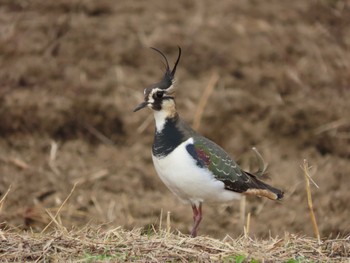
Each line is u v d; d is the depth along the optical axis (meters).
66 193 17.16
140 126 18.86
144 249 10.67
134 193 17.39
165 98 12.17
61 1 20.78
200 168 11.95
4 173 17.66
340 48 21.09
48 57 19.94
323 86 20.12
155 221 15.91
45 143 18.67
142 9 20.92
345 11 21.86
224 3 21.31
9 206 16.67
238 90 19.56
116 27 20.44
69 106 19.09
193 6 21.17
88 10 20.78
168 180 12.18
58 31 20.36
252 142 18.89
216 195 12.21
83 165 18.12
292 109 19.38
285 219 16.47
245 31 20.66
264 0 21.52
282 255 10.81
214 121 18.94
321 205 17.05
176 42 20.30
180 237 11.34
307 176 13.02
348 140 19.17
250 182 12.43
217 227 16.20
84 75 19.64
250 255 10.55
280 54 20.44
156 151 12.16
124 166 18.08
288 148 18.97
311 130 19.23
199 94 19.34
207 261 10.45
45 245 10.72
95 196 17.09
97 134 18.94
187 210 16.59
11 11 20.89
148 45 20.17
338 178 18.16
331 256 10.94
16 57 19.94
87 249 10.73
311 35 21.03
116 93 19.34
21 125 18.92
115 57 19.98
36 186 17.33
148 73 19.81
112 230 11.37
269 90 19.73
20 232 12.65
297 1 21.75
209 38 20.42
